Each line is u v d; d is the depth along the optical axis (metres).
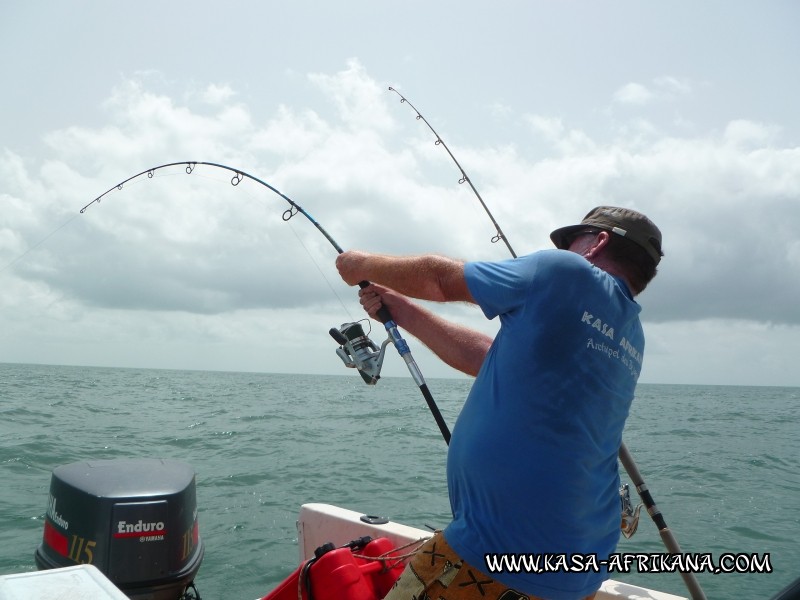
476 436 1.41
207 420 15.43
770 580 4.73
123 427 13.13
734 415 25.84
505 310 1.45
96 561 2.65
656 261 1.59
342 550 1.84
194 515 2.98
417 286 1.61
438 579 1.42
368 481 8.06
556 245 1.74
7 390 24.72
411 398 29.48
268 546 5.18
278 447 10.92
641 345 1.57
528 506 1.35
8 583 1.38
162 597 2.75
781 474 9.73
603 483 1.47
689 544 5.71
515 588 1.36
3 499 6.43
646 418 22.86
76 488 2.75
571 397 1.36
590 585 1.46
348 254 1.77
